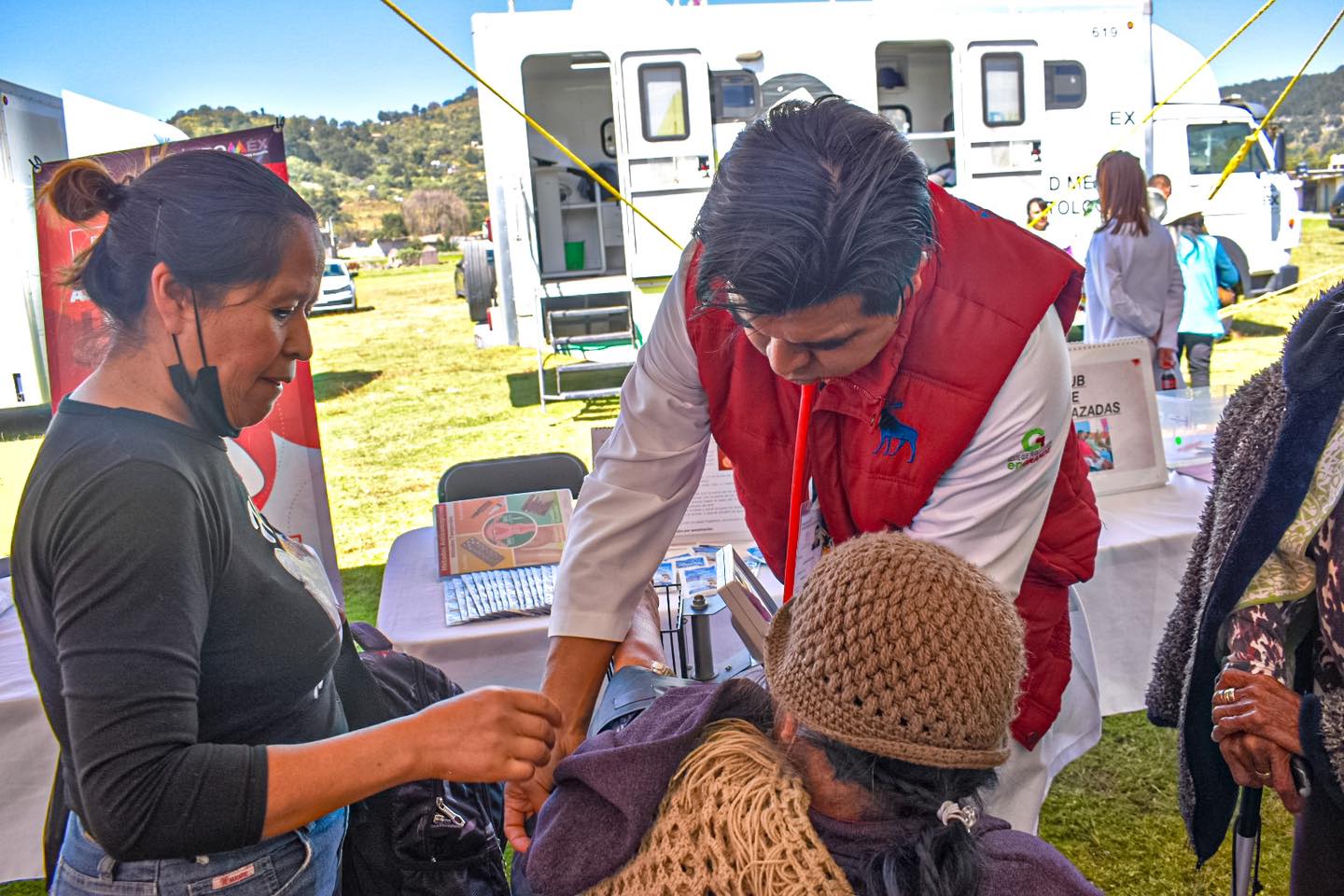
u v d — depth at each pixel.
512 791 1.32
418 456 6.95
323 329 14.72
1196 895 2.34
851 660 0.87
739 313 1.09
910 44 8.02
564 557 1.57
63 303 2.53
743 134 1.11
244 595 1.11
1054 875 0.95
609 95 8.73
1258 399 1.56
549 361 10.54
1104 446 2.68
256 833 0.99
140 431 1.01
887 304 1.10
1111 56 7.79
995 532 1.35
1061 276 1.31
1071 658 1.62
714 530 2.41
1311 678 1.49
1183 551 2.41
